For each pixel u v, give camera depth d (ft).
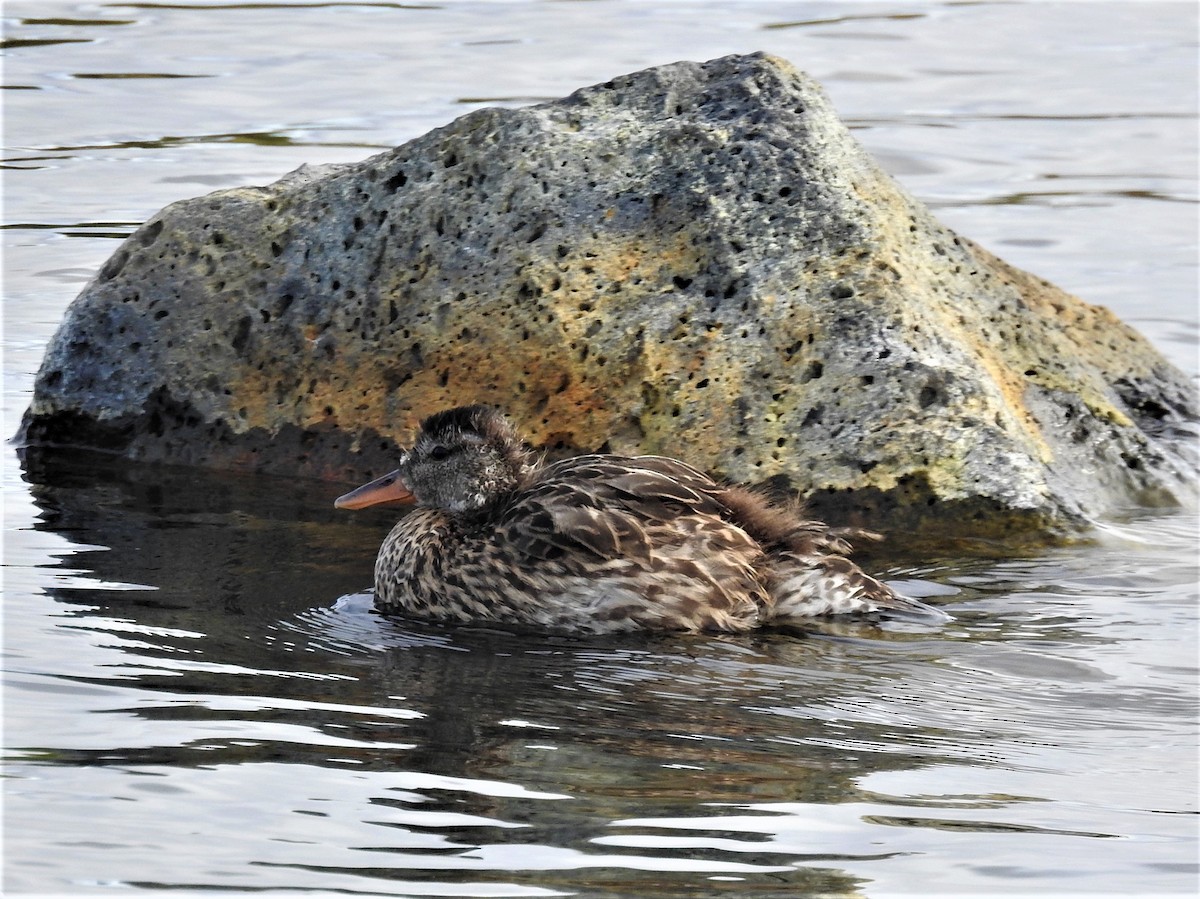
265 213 53.88
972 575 44.32
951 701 35.91
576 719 34.40
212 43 96.68
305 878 27.53
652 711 34.99
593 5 105.81
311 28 100.07
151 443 53.36
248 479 51.62
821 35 100.63
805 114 52.47
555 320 50.31
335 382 52.06
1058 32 102.83
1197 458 52.90
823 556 41.55
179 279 53.78
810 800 30.81
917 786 31.55
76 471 51.90
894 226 51.90
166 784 30.60
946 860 28.66
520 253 51.06
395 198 52.60
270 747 32.37
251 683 35.76
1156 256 70.79
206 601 41.04
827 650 39.01
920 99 90.38
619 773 31.68
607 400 49.65
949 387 48.52
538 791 30.81
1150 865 28.71
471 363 50.80
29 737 32.40
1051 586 43.47
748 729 34.12
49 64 91.71
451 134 53.11
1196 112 88.74
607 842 28.91
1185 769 32.63
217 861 27.96
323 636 39.22
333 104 86.28
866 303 49.49
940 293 52.06
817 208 50.80
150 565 43.45
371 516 48.42
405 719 34.09
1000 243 71.82
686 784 31.27
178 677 35.86
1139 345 56.95
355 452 51.65
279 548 45.42
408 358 51.42
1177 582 43.75
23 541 44.88
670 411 49.19
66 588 41.29
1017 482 47.73
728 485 47.98
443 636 39.78
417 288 51.60
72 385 54.03
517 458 44.16
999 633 40.14
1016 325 53.36
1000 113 88.53
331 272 52.54
